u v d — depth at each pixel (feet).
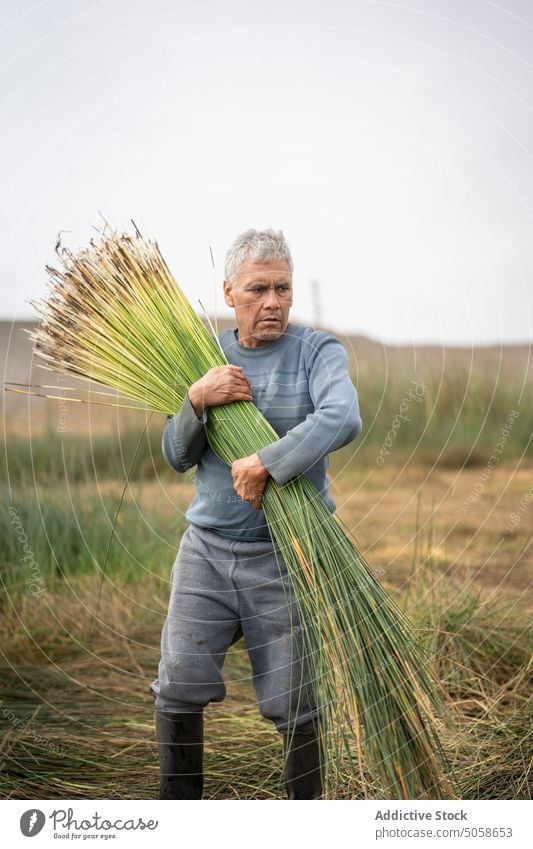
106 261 7.95
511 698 9.85
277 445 6.85
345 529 7.59
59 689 11.00
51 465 15.35
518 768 8.33
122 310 7.82
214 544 7.23
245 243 7.15
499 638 10.99
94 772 8.71
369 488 21.33
